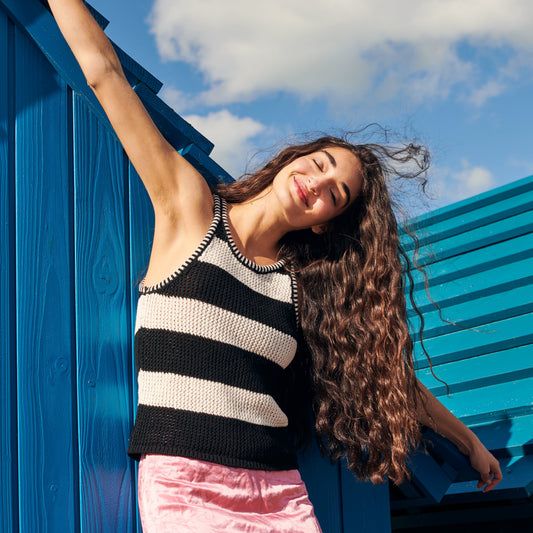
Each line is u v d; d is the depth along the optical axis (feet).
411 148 7.87
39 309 5.48
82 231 5.90
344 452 7.07
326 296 7.16
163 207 5.65
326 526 6.91
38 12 5.80
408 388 6.85
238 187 6.81
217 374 5.31
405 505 8.66
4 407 5.11
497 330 10.50
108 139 6.26
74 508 5.35
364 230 7.32
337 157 6.73
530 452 8.65
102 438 5.66
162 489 4.88
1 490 4.97
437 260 12.66
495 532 9.31
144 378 5.33
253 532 4.91
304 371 6.97
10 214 5.46
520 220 12.35
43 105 5.83
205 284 5.44
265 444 5.45
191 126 6.75
